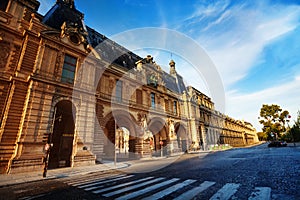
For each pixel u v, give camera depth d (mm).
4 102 11797
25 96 12445
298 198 3914
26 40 13312
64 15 17375
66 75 14734
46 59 13633
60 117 15672
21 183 8164
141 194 5074
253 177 6355
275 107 48562
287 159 10836
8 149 10945
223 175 7094
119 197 4930
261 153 17484
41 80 12734
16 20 13688
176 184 6035
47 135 12359
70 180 8477
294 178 5738
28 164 10953
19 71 12422
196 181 6301
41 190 6547
